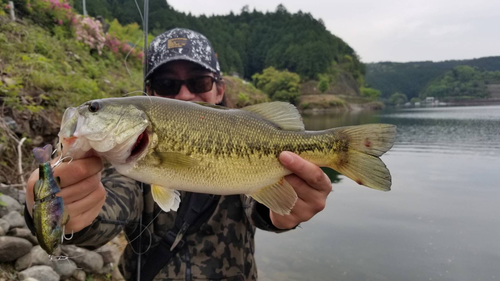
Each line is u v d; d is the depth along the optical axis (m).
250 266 0.54
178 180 0.39
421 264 1.00
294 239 1.16
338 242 1.14
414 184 1.82
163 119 0.38
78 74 1.75
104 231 0.40
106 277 0.81
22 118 1.11
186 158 0.38
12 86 1.12
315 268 0.99
